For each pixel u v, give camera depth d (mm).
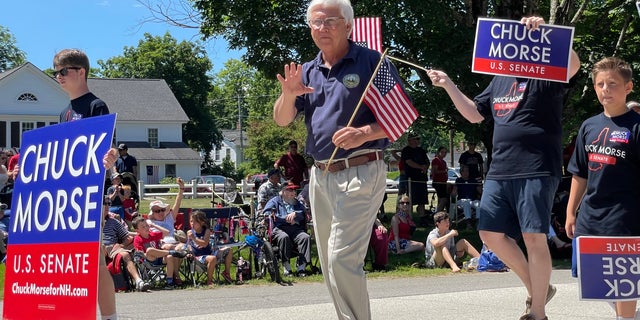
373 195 4508
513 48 5234
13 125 52094
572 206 5332
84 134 4809
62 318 4695
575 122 18156
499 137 5391
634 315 5109
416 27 14961
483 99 5574
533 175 5207
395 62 16609
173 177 59688
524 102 5285
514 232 5457
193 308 7773
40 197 4957
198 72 72375
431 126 17031
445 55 15172
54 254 4797
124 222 11906
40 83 52812
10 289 5020
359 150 4496
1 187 12891
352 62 4535
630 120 4957
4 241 11906
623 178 4949
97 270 4570
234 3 15891
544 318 5258
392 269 11992
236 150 97625
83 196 4711
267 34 16281
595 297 4957
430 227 17469
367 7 14711
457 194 17844
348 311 4496
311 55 16141
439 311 7102
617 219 4953
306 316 6863
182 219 12992
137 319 6961
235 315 7027
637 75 15555
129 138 60000
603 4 17375
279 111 4637
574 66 5344
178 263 10211
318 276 11047
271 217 11258
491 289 8859
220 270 11133
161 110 61438
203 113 72188
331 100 4539
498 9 17000
